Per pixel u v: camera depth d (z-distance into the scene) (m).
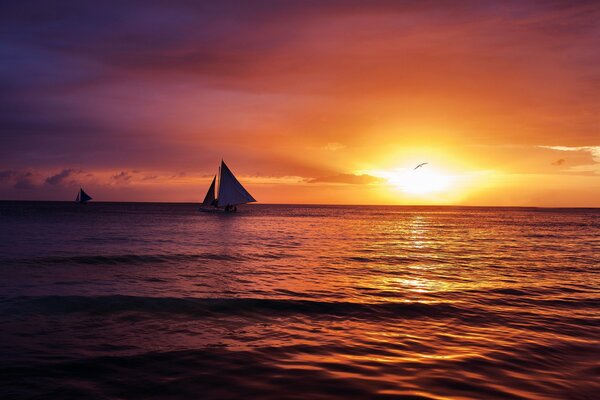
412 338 9.34
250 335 9.47
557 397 6.38
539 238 42.78
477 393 6.47
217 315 11.15
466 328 10.21
